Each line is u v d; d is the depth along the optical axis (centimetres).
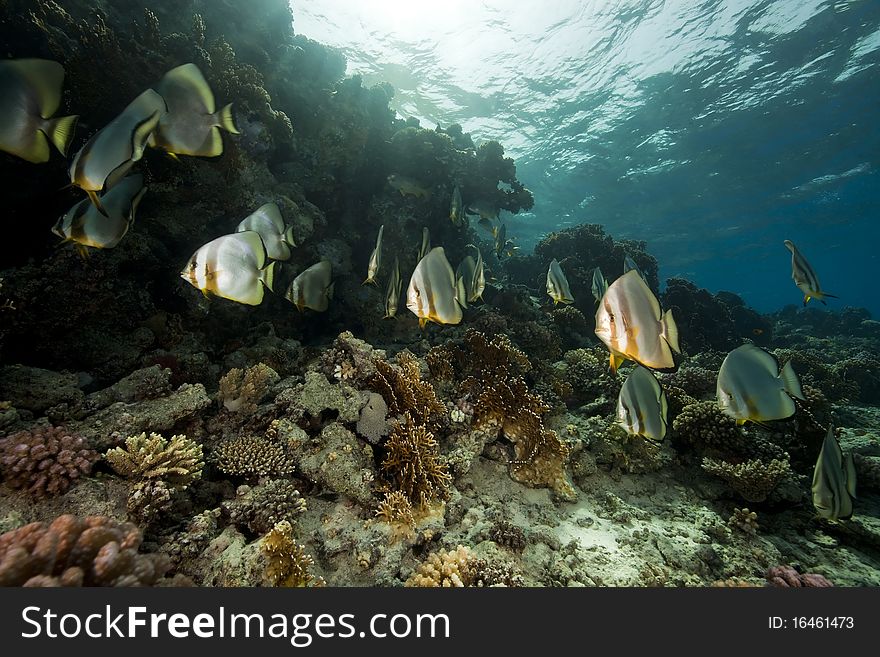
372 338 950
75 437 322
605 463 536
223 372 628
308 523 344
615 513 443
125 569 220
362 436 416
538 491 455
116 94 644
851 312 2148
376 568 312
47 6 647
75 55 616
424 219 1070
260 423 437
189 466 337
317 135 1003
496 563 322
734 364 300
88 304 541
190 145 292
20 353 501
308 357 729
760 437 564
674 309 1302
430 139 1065
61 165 580
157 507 301
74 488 295
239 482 382
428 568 301
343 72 1127
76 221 375
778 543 424
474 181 1097
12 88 259
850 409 941
